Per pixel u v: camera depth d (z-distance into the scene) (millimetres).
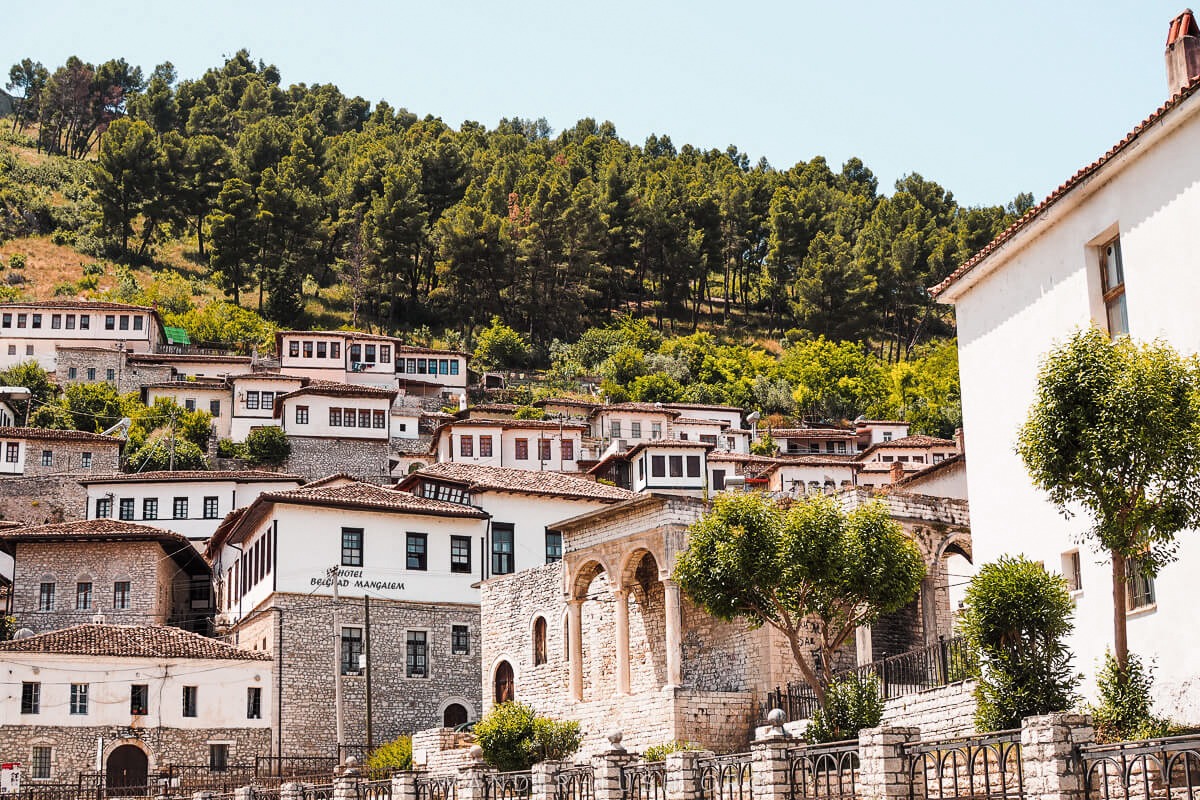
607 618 43781
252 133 184000
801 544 30219
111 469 96188
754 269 187000
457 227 159875
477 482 61562
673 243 173875
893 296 169625
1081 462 21359
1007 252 30047
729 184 187500
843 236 177125
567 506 63500
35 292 159500
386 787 29422
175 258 178000
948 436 127375
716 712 36969
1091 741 15438
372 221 161500
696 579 31062
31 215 180750
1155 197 25031
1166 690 24125
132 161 175750
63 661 52875
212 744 53938
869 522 30625
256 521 60906
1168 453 20844
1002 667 22469
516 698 48531
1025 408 29375
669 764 21562
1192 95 23344
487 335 145625
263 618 57406
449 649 59156
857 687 29109
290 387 111500
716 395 135875
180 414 108000
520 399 129625
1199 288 23781
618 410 113750
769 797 19406
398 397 120875
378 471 104000
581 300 161500
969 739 16719
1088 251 27422
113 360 118062
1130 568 25422
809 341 157750
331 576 57344
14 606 64500
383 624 58031
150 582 65125
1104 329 27062
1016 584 22547
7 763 50000
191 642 55812
